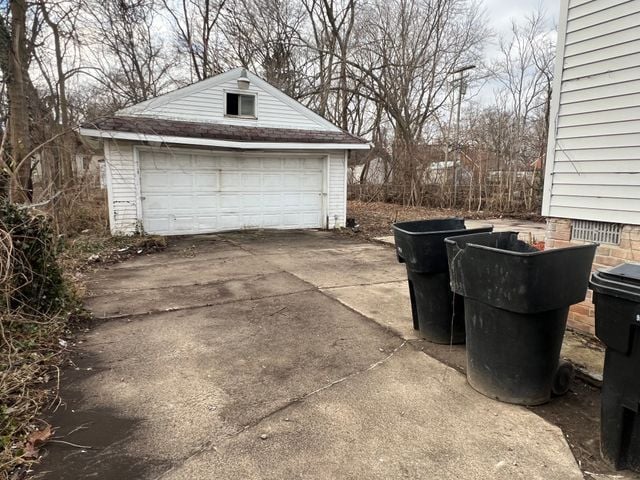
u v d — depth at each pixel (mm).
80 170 10234
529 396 2629
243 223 10875
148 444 2270
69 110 10836
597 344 3488
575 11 3574
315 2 19562
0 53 7227
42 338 3570
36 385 2908
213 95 10258
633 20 3156
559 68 3742
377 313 4547
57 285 4188
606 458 2078
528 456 2156
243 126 10633
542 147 16719
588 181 3574
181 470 2062
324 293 5348
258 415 2557
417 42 19453
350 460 2137
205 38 20453
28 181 7086
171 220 10023
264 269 6742
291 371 3158
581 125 3598
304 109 11320
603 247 3496
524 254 2359
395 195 17688
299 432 2377
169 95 9805
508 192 15688
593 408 2627
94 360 3350
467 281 2732
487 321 2664
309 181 11461
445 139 17453
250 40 20453
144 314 4504
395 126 19484
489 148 17297
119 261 7336
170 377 3061
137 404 2684
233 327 4117
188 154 9969
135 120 9258
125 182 9258
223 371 3158
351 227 11633
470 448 2227
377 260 7535
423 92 20312
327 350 3551
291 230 11211
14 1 7172
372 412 2586
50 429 2393
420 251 3492
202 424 2461
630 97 3221
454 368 3197
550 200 3918
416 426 2434
